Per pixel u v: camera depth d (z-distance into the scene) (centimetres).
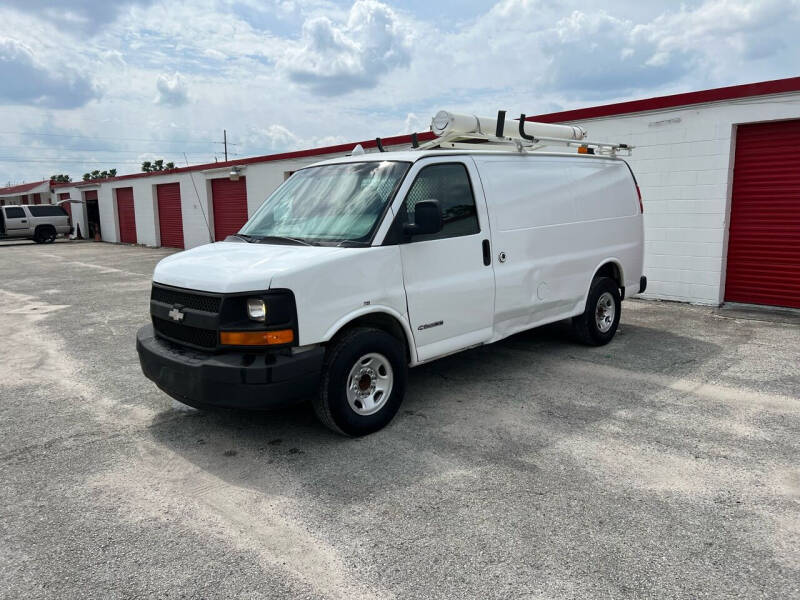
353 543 307
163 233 2531
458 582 274
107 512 344
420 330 463
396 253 441
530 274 556
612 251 670
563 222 598
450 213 485
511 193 541
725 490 352
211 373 382
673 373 579
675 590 265
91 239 3253
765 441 420
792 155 827
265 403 380
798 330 746
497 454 407
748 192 878
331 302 402
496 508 336
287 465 397
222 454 417
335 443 430
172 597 269
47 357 696
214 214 2152
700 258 919
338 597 266
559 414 478
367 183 471
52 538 318
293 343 386
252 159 1830
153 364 427
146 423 479
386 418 450
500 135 548
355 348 418
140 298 1138
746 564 282
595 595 262
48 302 1105
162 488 371
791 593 261
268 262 401
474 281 500
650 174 952
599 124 1002
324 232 454
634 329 767
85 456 419
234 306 385
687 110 898
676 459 394
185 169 2247
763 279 884
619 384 550
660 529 312
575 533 310
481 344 524
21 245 2845
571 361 626
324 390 412
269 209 524
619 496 347
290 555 298
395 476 378
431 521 325
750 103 835
